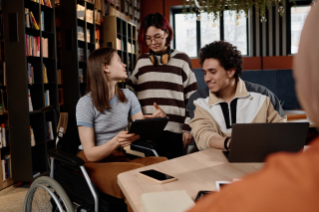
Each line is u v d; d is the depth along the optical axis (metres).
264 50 8.30
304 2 8.02
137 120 1.47
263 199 0.23
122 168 1.56
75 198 1.59
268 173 0.25
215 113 1.81
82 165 1.46
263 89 1.83
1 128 3.34
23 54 3.32
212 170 1.22
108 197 1.56
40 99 3.77
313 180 0.22
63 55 4.57
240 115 1.77
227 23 8.52
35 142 3.72
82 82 4.96
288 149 1.30
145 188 1.03
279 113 1.82
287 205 0.22
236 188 0.25
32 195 1.77
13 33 3.32
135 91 2.50
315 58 0.25
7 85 3.38
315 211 0.21
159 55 2.33
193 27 8.75
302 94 0.27
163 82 2.33
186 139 2.21
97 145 1.82
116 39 6.34
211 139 1.63
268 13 8.21
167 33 2.27
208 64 1.71
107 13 6.51
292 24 8.18
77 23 4.75
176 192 0.86
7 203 2.86
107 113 1.82
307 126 1.28
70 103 4.59
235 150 1.30
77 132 1.92
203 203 0.27
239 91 1.77
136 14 8.32
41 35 3.75
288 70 3.85
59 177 1.69
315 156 0.24
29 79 3.61
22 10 3.28
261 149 1.30
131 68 7.61
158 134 1.67
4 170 3.34
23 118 3.37
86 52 5.09
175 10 8.83
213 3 2.39
